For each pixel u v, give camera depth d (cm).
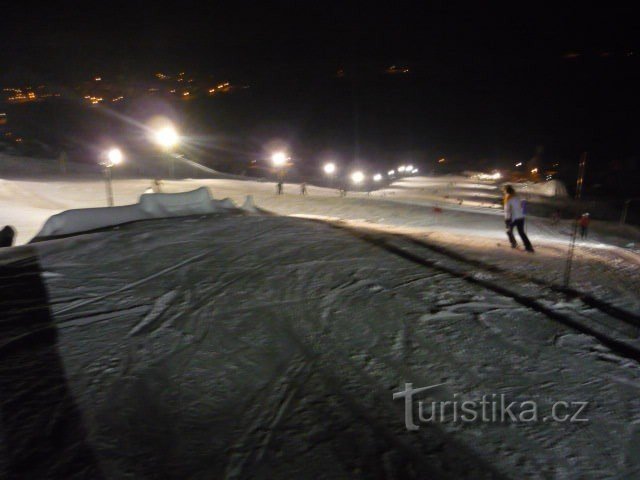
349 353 407
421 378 365
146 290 571
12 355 386
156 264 694
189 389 338
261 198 2950
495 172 8438
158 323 466
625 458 269
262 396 333
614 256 898
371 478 249
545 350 421
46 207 2197
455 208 2631
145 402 318
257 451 269
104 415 299
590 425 303
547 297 576
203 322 471
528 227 1984
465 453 272
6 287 573
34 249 778
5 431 277
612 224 2408
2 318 471
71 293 554
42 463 250
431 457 268
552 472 256
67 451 261
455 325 475
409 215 2297
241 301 536
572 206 3625
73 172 4419
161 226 1025
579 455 271
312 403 325
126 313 492
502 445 281
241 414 309
